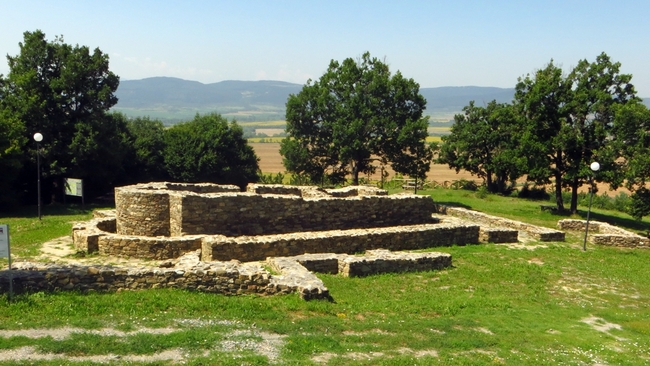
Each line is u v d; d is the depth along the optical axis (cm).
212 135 4028
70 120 3388
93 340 835
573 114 3084
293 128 3450
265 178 4634
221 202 1850
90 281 1128
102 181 3578
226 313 1055
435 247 2030
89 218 2550
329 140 3434
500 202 3991
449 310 1239
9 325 884
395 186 4997
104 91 3356
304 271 1362
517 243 2225
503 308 1300
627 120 2645
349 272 1508
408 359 878
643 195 2627
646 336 1164
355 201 2128
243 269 1244
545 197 4538
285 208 1978
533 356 959
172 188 2258
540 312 1298
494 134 4788
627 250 2275
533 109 3130
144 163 3959
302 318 1074
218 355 821
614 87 3056
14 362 737
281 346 893
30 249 1744
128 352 806
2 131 2834
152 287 1169
